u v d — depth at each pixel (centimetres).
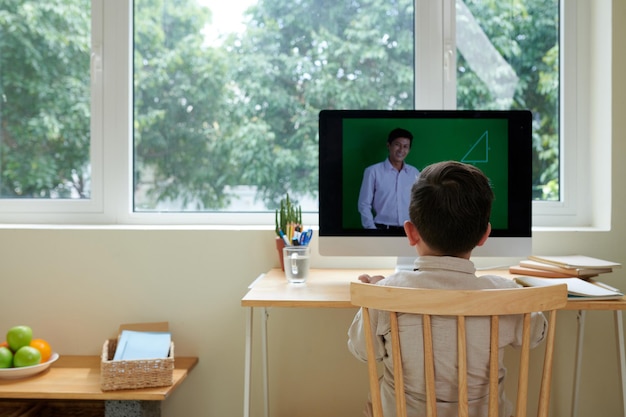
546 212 227
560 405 213
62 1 227
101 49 224
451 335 121
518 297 116
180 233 212
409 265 185
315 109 226
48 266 213
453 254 129
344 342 213
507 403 135
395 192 182
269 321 214
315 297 154
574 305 147
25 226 218
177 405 215
